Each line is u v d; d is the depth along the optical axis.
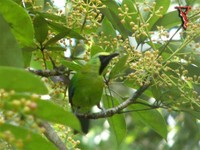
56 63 9.95
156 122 10.81
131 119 20.70
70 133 10.14
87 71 10.24
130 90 17.31
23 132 5.77
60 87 9.98
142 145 20.66
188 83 10.12
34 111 5.55
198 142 19.06
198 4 12.27
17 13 8.20
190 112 10.20
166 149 19.64
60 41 9.77
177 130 19.33
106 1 10.66
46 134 8.66
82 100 10.41
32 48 9.30
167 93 9.95
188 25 9.77
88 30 10.28
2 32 6.88
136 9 10.75
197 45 9.86
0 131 5.73
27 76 5.34
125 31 10.68
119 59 9.51
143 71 9.71
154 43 10.73
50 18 9.27
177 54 10.05
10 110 5.52
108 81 10.27
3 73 5.27
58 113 5.86
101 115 10.05
